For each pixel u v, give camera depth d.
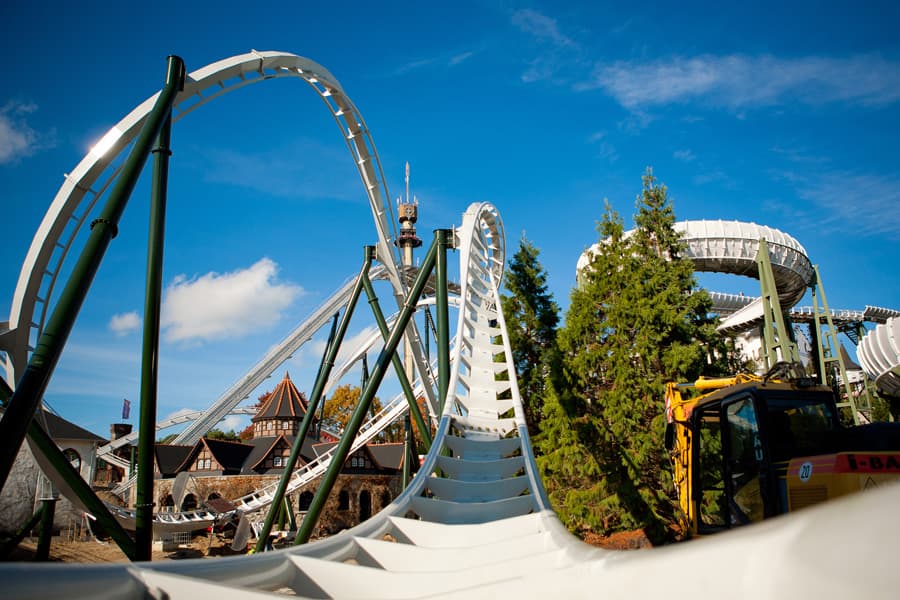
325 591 4.16
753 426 7.55
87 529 31.66
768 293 27.02
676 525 20.16
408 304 15.72
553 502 22.12
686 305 22.61
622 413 20.64
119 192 8.75
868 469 5.97
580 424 21.73
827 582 0.88
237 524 38.94
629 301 22.34
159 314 10.01
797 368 8.07
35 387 7.15
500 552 5.34
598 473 21.09
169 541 36.09
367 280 20.33
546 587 2.15
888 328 27.72
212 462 46.25
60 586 2.41
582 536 21.30
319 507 13.41
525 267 28.67
